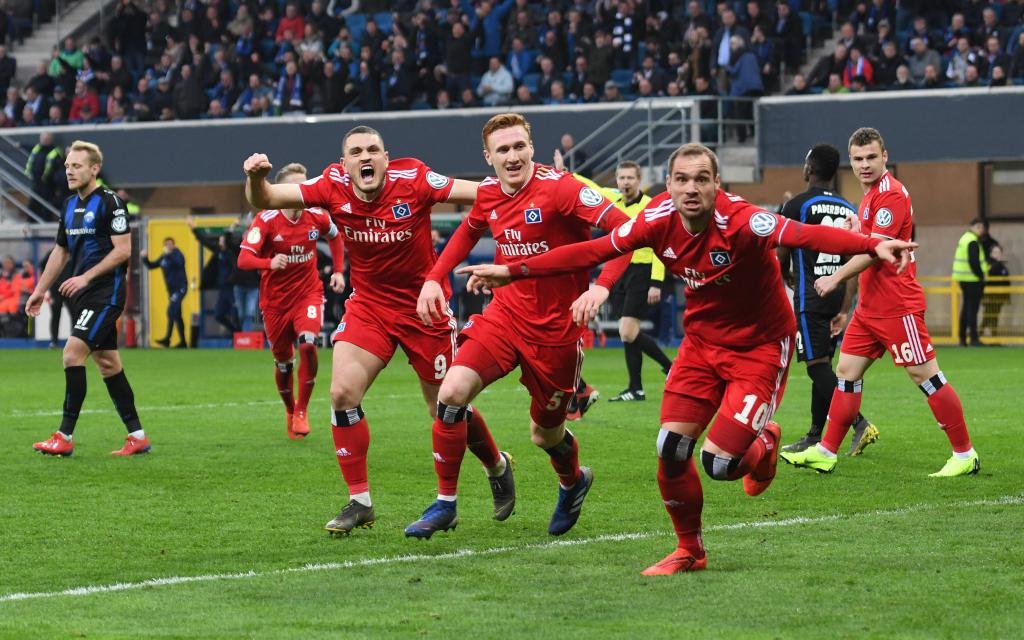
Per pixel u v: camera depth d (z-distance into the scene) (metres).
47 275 13.27
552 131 31.97
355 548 8.71
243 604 7.16
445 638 6.42
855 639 6.32
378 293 9.59
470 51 35.06
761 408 7.74
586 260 7.73
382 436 14.44
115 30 39.19
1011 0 33.41
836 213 11.80
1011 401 17.27
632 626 6.59
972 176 32.78
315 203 9.41
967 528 8.99
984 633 6.40
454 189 9.37
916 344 11.34
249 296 32.88
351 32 39.59
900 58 31.42
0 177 35.31
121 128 34.44
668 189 7.67
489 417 16.05
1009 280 29.94
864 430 12.58
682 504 7.77
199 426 15.60
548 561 8.18
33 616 6.93
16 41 42.34
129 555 8.54
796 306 12.20
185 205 36.78
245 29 37.44
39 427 15.70
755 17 33.38
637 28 34.53
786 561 8.04
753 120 31.16
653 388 19.78
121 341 33.59
